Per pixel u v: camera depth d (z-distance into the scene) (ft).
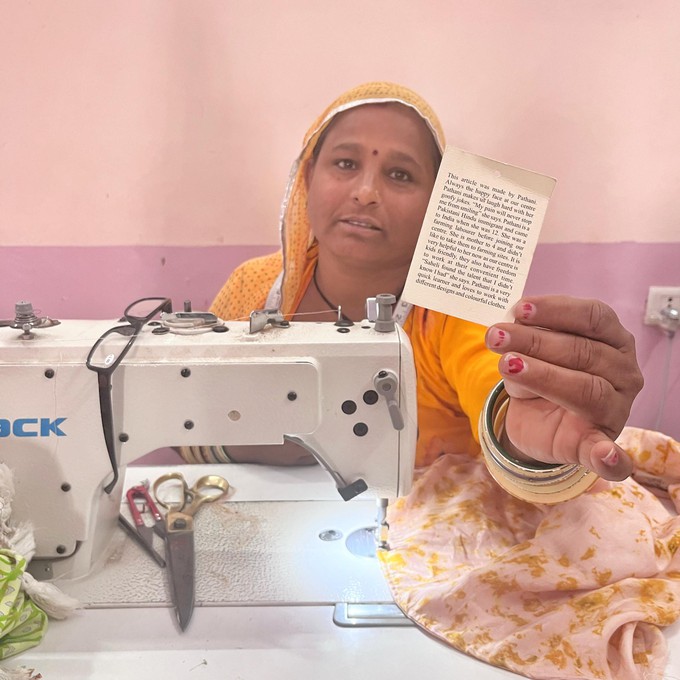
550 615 2.17
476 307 1.85
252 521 2.90
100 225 3.77
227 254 3.83
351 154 3.39
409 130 3.34
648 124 3.52
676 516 2.74
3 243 3.79
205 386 2.32
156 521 2.83
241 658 2.09
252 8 3.38
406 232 3.50
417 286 1.85
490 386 2.94
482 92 3.49
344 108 3.31
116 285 3.88
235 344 2.32
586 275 3.80
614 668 2.02
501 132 3.55
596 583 2.30
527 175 1.77
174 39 3.44
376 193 3.42
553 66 3.44
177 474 3.19
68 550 2.48
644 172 3.60
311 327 2.48
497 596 2.29
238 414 2.35
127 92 3.53
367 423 2.39
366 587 2.44
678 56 3.39
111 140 3.61
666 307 3.84
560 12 3.35
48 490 2.42
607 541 2.38
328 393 2.36
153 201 3.73
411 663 2.08
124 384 2.33
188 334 2.40
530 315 1.76
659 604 2.18
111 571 2.54
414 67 3.46
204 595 2.39
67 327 2.53
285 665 2.06
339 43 3.43
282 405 2.34
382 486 2.47
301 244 3.64
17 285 3.86
